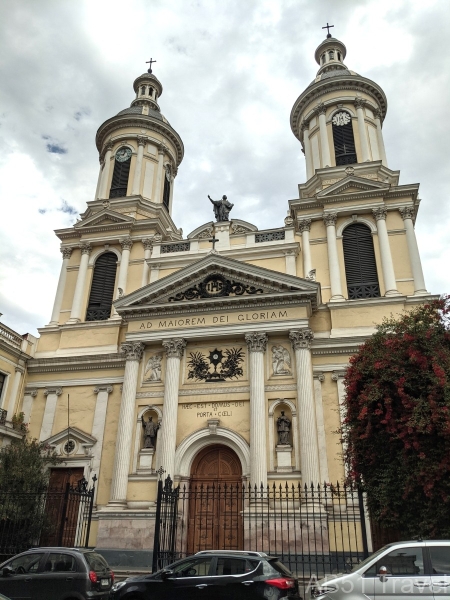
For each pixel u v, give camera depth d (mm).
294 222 32156
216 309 27156
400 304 27219
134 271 32344
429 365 16312
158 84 43906
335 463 24188
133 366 27188
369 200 30406
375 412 16266
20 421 28469
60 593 13172
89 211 35469
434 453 15172
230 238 31344
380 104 36844
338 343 26484
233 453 25391
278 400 25250
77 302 31859
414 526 15266
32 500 23266
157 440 25797
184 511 23953
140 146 37281
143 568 22094
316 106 36062
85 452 27250
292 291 26422
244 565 12508
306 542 21578
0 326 28500
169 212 38750
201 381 26531
